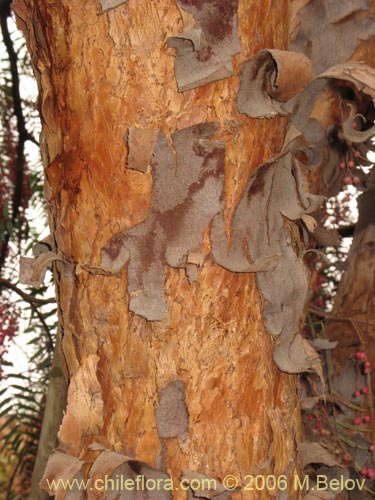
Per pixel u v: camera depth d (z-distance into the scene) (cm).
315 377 79
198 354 59
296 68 55
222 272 59
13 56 118
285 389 64
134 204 58
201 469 59
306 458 68
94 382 60
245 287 60
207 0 56
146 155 57
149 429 59
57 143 61
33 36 62
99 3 57
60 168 61
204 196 58
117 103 58
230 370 59
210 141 58
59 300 65
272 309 62
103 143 58
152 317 58
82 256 61
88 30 58
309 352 62
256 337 61
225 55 57
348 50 77
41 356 127
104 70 58
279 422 63
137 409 59
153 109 57
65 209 61
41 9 60
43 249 69
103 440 60
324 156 85
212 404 59
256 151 60
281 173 61
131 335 59
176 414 59
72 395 60
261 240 61
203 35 56
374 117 83
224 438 59
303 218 62
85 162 59
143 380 59
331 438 94
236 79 58
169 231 58
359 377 97
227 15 57
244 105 58
